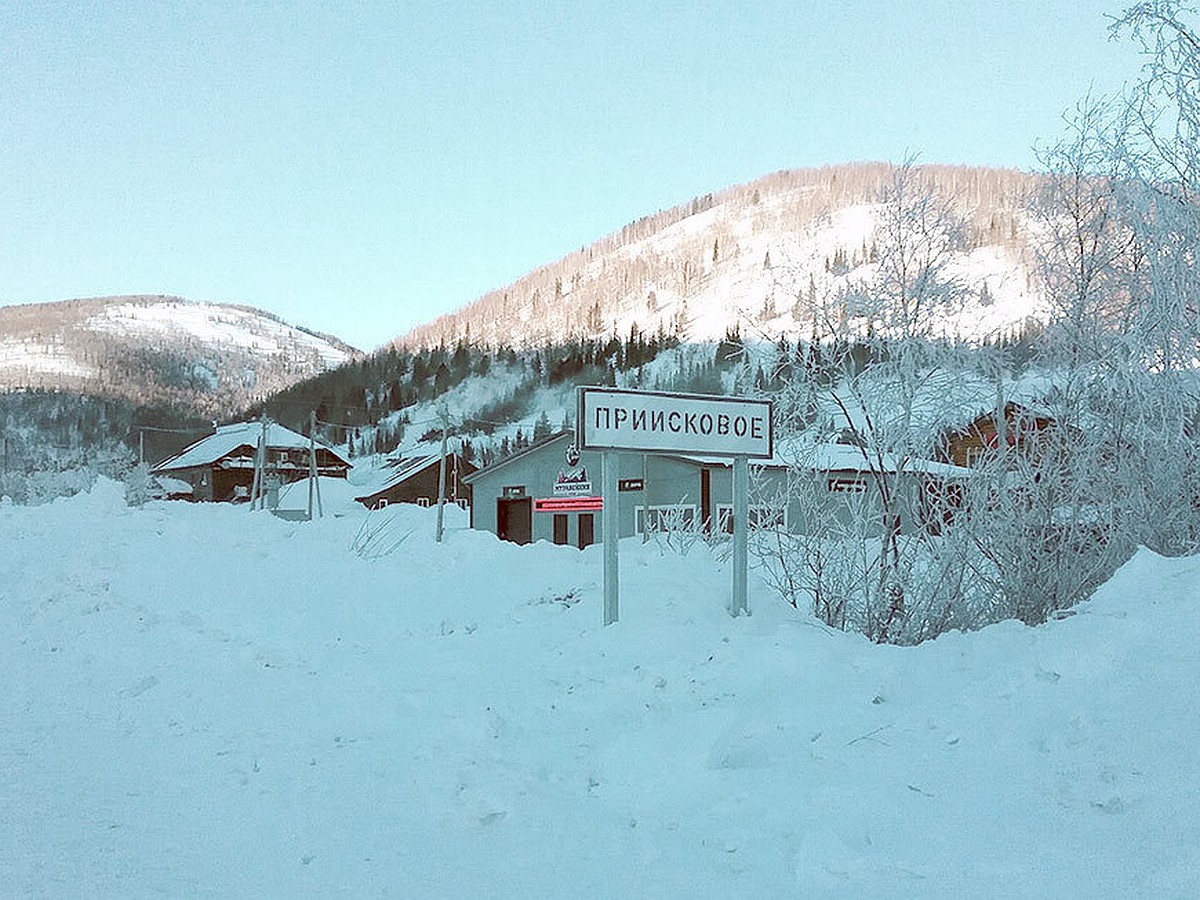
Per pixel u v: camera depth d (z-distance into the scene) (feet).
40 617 32.40
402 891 15.23
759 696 23.57
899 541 36.76
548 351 581.53
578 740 22.85
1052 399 38.73
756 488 40.98
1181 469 34.09
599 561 40.32
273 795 19.27
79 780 19.90
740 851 16.38
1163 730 16.97
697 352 525.34
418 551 41.55
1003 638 24.17
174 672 27.63
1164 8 34.91
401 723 23.76
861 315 40.55
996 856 14.58
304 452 259.80
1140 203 35.45
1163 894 12.86
